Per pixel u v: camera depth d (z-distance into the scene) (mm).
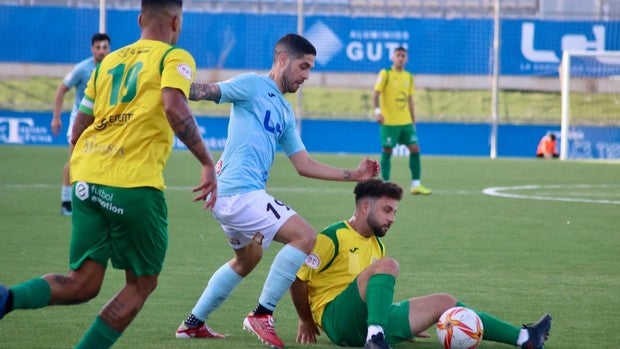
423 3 91625
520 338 18609
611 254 32969
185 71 16500
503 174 65438
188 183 55969
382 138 55719
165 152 16844
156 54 16750
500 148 81938
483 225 40344
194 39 80875
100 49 40625
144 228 16578
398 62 54969
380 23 81562
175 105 16250
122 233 16656
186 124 16266
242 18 80812
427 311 18828
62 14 81125
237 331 21328
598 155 82625
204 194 16531
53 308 23125
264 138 20141
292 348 19453
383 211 19609
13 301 15664
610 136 82438
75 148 17062
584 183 59969
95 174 16484
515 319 22641
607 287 26875
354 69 81688
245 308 23844
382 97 55469
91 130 16875
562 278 28250
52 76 82938
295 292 19812
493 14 86688
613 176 64750
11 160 67562
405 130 54625
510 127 81688
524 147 82000
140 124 16531
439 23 81375
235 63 81062
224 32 80812
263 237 19562
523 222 41438
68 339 20094
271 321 19484
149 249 16750
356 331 19031
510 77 82500
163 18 17281
